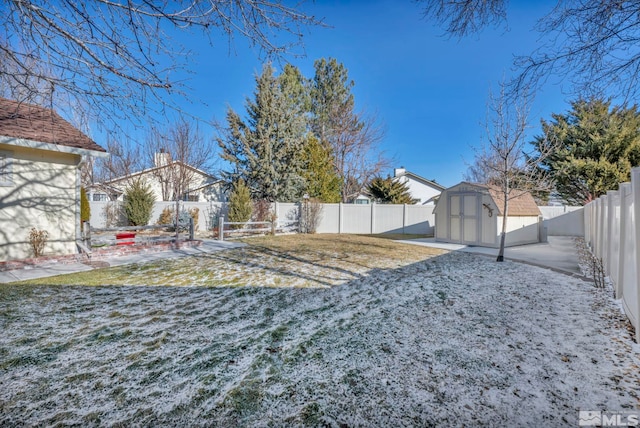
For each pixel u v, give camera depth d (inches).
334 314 154.3
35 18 101.5
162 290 196.4
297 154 692.1
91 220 596.1
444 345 117.3
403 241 475.2
